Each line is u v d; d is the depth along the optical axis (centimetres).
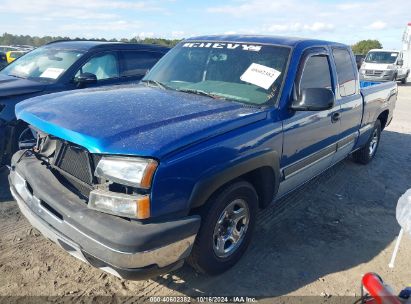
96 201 235
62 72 530
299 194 471
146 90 353
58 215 254
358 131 501
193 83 366
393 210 443
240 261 322
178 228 237
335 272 316
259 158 290
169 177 232
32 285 281
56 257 316
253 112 305
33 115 292
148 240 224
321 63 394
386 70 1931
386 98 582
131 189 232
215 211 270
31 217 272
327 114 392
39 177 276
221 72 363
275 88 332
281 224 391
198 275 302
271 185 329
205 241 270
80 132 246
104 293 278
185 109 293
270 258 329
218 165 258
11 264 304
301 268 319
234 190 282
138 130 247
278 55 354
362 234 381
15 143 444
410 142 775
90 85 547
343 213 427
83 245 233
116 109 283
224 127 272
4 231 353
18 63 602
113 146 231
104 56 581
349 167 588
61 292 276
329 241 364
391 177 557
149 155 227
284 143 325
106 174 233
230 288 290
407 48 2166
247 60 361
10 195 427
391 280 310
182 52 412
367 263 332
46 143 293
